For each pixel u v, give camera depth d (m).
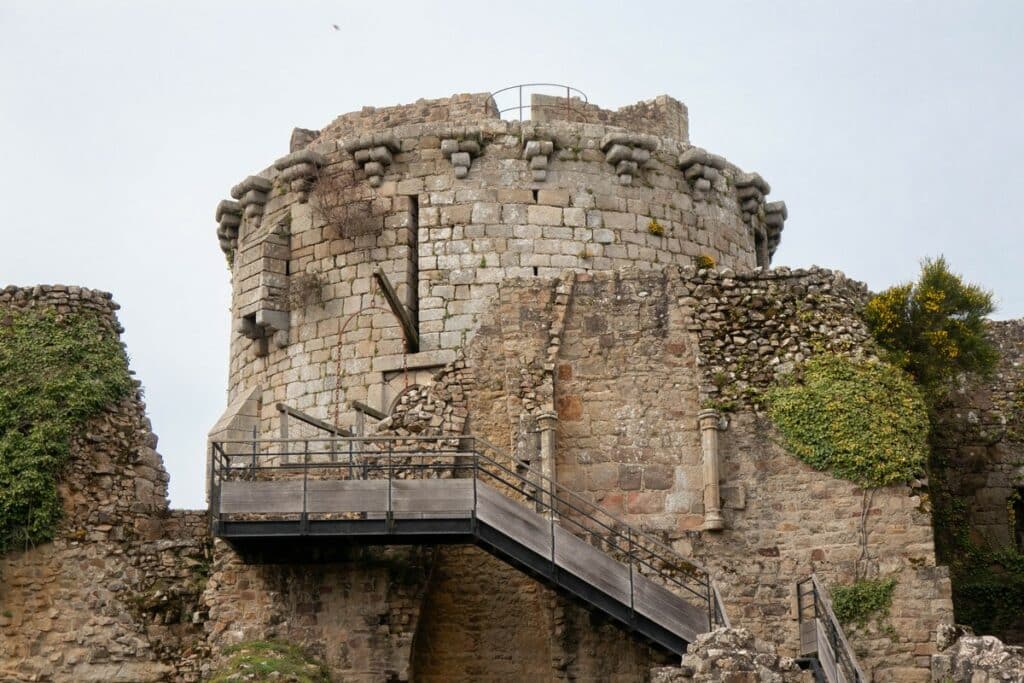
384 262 37.91
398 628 31.94
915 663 31.23
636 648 32.16
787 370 33.22
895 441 32.50
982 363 35.44
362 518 30.36
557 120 39.38
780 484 32.62
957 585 36.94
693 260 38.88
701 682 25.98
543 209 37.97
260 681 29.36
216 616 32.12
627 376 33.72
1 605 32.28
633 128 40.38
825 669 28.28
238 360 40.03
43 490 32.72
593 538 32.84
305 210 39.09
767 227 41.78
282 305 38.66
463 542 30.89
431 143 38.41
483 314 37.25
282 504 30.45
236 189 40.62
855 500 32.31
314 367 37.97
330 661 31.72
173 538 33.53
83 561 32.66
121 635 32.25
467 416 34.62
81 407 33.41
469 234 37.75
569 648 32.22
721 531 32.50
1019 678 24.39
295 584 32.12
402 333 37.31
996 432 38.50
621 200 38.44
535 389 33.72
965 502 38.03
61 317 34.22
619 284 34.25
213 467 30.81
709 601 29.33
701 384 33.28
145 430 34.03
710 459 32.72
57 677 31.98
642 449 33.31
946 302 35.16
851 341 33.41
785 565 32.19
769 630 31.84
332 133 40.31
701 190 39.31
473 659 33.12
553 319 34.09
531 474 33.31
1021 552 37.84
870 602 31.62
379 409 37.00
